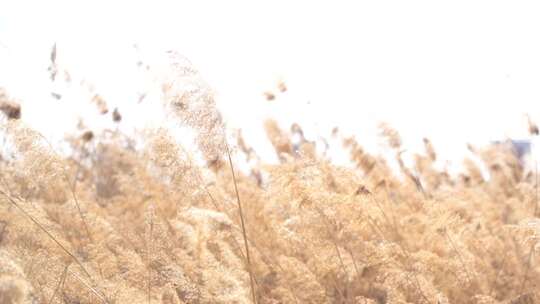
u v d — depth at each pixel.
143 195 7.15
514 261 6.88
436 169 9.81
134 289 5.19
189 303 5.23
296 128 8.41
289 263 6.04
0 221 5.32
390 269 5.87
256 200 6.88
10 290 3.89
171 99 5.25
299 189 5.84
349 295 5.99
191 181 5.67
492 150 10.06
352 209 6.04
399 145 8.63
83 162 9.18
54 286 4.86
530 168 9.69
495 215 8.49
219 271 5.41
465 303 6.27
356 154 7.79
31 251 5.21
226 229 5.62
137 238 6.33
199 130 5.21
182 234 5.81
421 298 5.72
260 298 5.75
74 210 6.36
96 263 5.54
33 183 5.95
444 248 6.76
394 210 7.76
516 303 6.34
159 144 5.54
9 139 5.74
